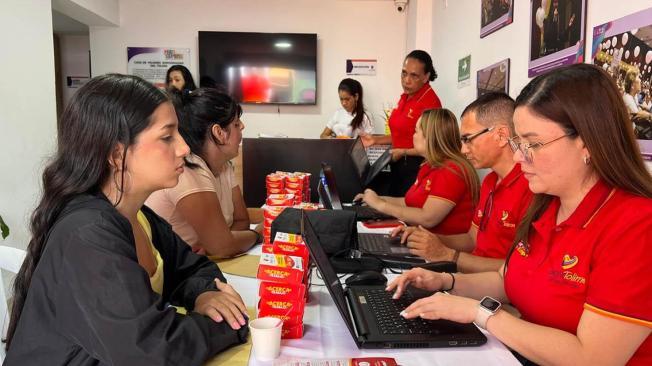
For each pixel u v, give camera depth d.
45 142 3.48
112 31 5.42
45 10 3.49
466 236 1.96
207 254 1.65
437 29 4.36
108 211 0.84
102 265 0.78
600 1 1.86
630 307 0.85
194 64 5.52
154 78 5.50
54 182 0.87
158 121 0.88
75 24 5.73
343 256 1.58
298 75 5.47
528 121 0.98
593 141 0.91
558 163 0.96
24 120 3.28
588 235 0.96
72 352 0.81
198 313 0.96
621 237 0.89
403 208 2.28
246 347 0.96
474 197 2.24
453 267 1.50
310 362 0.88
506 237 1.65
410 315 1.04
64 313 0.79
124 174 0.90
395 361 0.90
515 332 0.95
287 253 1.15
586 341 0.88
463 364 0.91
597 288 0.90
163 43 5.46
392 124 3.56
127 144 0.86
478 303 1.03
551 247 1.04
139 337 0.78
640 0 1.62
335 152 3.18
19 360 0.81
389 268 1.55
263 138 3.17
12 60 3.16
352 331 0.96
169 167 0.91
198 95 1.77
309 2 5.45
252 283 1.37
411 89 3.39
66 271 0.78
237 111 1.83
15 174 3.19
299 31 5.49
